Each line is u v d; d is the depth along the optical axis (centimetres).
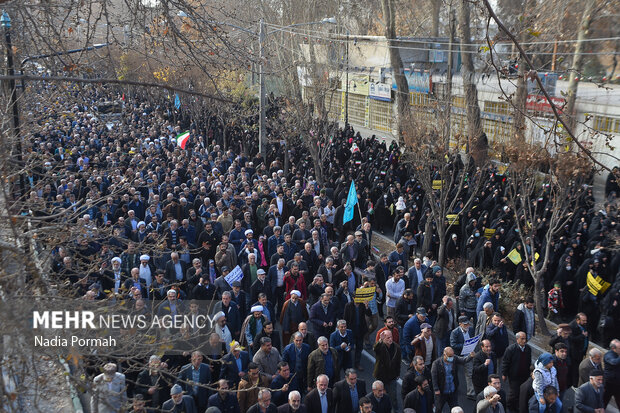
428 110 1958
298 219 1667
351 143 2878
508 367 1027
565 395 1097
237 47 908
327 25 3006
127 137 2622
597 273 1359
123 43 826
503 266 1473
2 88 905
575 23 1645
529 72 452
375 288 1230
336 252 1340
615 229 1498
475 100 2042
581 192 1529
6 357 595
